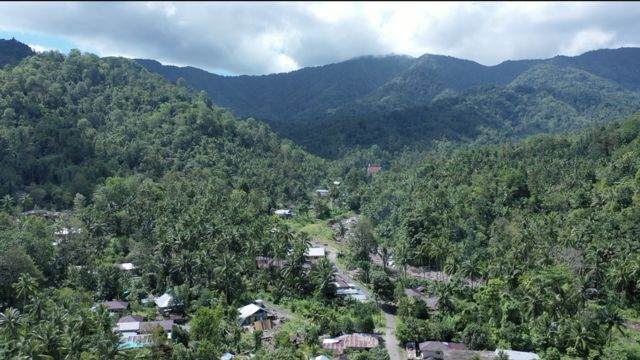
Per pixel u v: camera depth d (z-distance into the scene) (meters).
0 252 145.12
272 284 171.12
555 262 159.62
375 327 141.12
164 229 186.12
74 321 109.56
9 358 97.56
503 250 173.75
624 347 121.06
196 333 124.19
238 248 183.12
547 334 121.38
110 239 191.50
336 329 134.12
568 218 186.62
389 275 188.75
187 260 163.62
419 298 153.50
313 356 119.44
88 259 170.25
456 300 148.88
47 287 156.25
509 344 121.50
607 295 143.75
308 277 168.88
